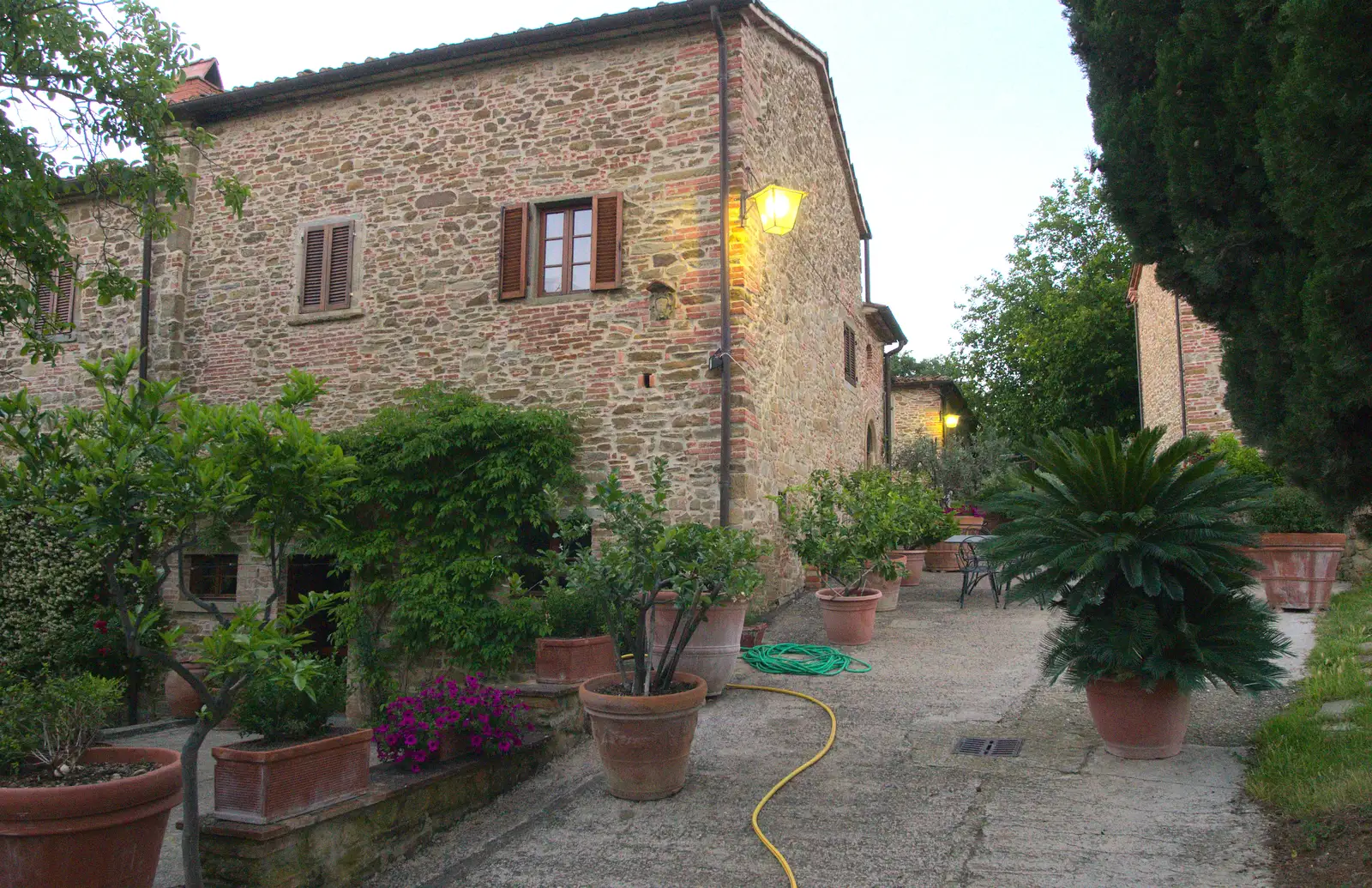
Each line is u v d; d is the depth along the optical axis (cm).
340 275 1045
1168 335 1552
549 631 698
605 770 498
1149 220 468
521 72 997
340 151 1059
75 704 395
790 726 593
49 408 1128
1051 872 369
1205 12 431
